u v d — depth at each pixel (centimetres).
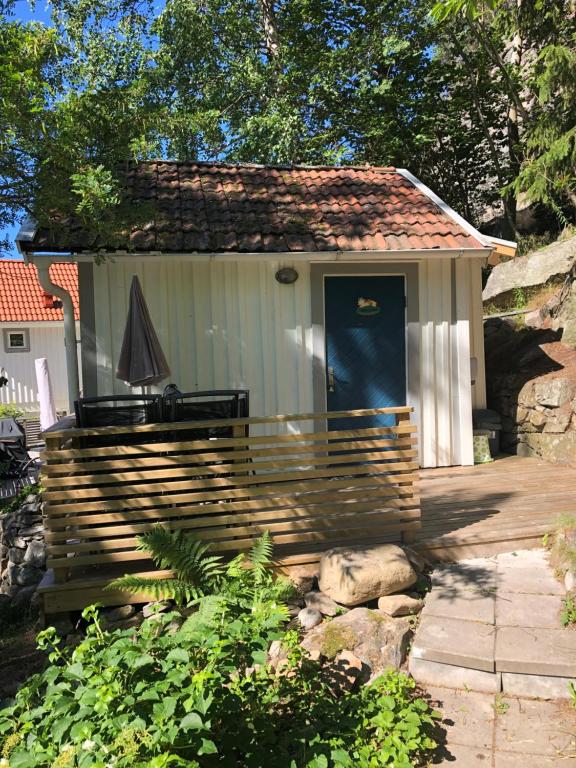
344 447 490
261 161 1439
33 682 269
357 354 767
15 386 2245
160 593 418
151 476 461
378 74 1556
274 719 318
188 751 237
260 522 493
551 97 1016
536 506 588
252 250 698
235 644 279
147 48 1491
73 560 451
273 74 1541
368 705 326
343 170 925
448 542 500
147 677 246
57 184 541
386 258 723
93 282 699
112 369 706
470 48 1536
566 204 1352
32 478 1012
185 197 786
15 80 473
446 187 1692
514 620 394
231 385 736
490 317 1112
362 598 430
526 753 306
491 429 841
